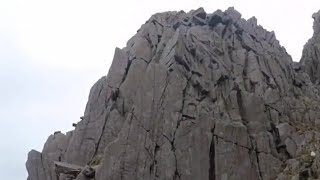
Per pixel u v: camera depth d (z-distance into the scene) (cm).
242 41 7362
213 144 5566
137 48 6291
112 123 5741
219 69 6488
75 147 5881
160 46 6481
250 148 5703
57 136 6391
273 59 7319
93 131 5931
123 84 5938
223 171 5428
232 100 6212
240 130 5741
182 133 5600
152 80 5912
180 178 5331
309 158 5534
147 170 5241
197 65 6431
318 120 6456
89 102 6306
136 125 5475
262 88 6656
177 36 6344
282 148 5894
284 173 5491
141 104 5672
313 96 7338
